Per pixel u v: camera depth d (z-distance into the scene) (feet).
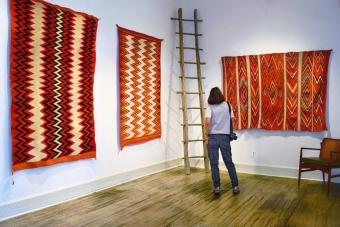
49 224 9.63
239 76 16.61
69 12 11.98
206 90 17.88
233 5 16.90
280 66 15.48
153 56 16.42
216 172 12.42
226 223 9.55
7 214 10.09
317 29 14.67
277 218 9.93
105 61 13.73
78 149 12.33
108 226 9.43
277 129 15.62
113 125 14.15
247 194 12.53
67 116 11.89
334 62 14.34
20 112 10.38
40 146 10.96
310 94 14.78
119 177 14.39
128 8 14.97
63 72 11.75
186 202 11.59
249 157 16.62
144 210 10.77
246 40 16.56
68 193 12.01
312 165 13.17
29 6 10.64
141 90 15.58
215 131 12.41
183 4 18.47
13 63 10.18
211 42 17.65
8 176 10.16
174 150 18.29
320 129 14.55
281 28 15.57
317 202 11.50
